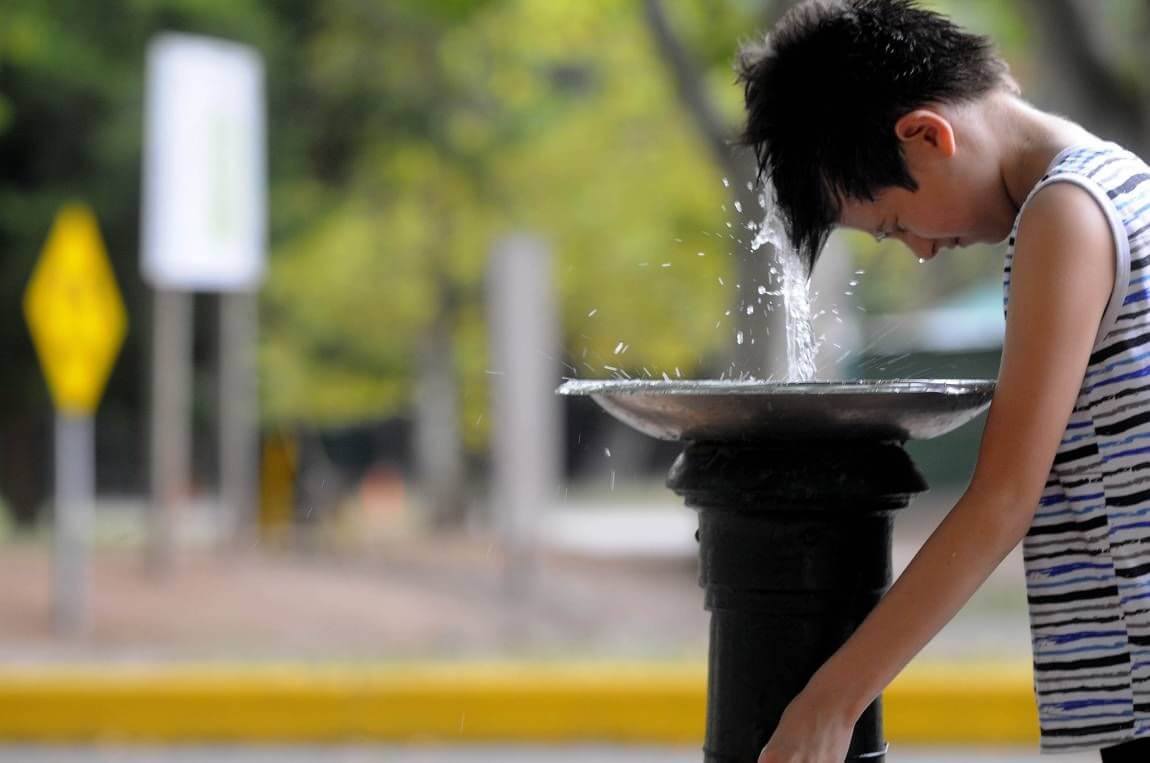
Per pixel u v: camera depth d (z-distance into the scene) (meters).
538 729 24.16
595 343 68.75
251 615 35.22
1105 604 7.13
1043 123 7.48
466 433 75.75
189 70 37.81
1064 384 6.85
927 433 7.89
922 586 6.98
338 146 67.31
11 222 61.34
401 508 86.44
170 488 42.41
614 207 65.75
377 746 24.14
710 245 57.47
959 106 7.38
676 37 34.47
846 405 7.36
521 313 38.38
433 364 70.38
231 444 55.50
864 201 7.55
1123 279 6.91
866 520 7.90
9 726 24.72
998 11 40.97
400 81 65.50
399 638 31.84
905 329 51.06
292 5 64.69
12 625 33.31
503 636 32.16
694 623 34.62
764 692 7.87
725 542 7.96
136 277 63.31
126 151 60.16
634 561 49.38
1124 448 6.99
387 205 68.75
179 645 30.81
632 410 7.91
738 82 8.02
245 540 54.22
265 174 63.66
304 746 24.23
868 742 7.89
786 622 7.86
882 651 7.02
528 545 38.56
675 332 68.00
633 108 62.31
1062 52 33.59
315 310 71.19
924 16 7.52
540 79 67.56
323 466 80.38
